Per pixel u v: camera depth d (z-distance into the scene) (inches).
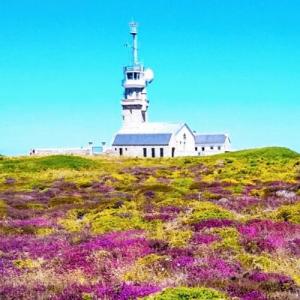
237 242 1023.6
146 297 596.4
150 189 2188.7
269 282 729.0
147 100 7504.9
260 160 3535.9
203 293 589.0
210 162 3772.1
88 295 678.5
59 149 6427.2
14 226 1412.4
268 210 1539.1
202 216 1302.9
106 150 6422.2
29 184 2758.4
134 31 7362.2
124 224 1331.2
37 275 831.7
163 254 940.0
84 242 1117.1
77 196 2175.2
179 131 6412.4
